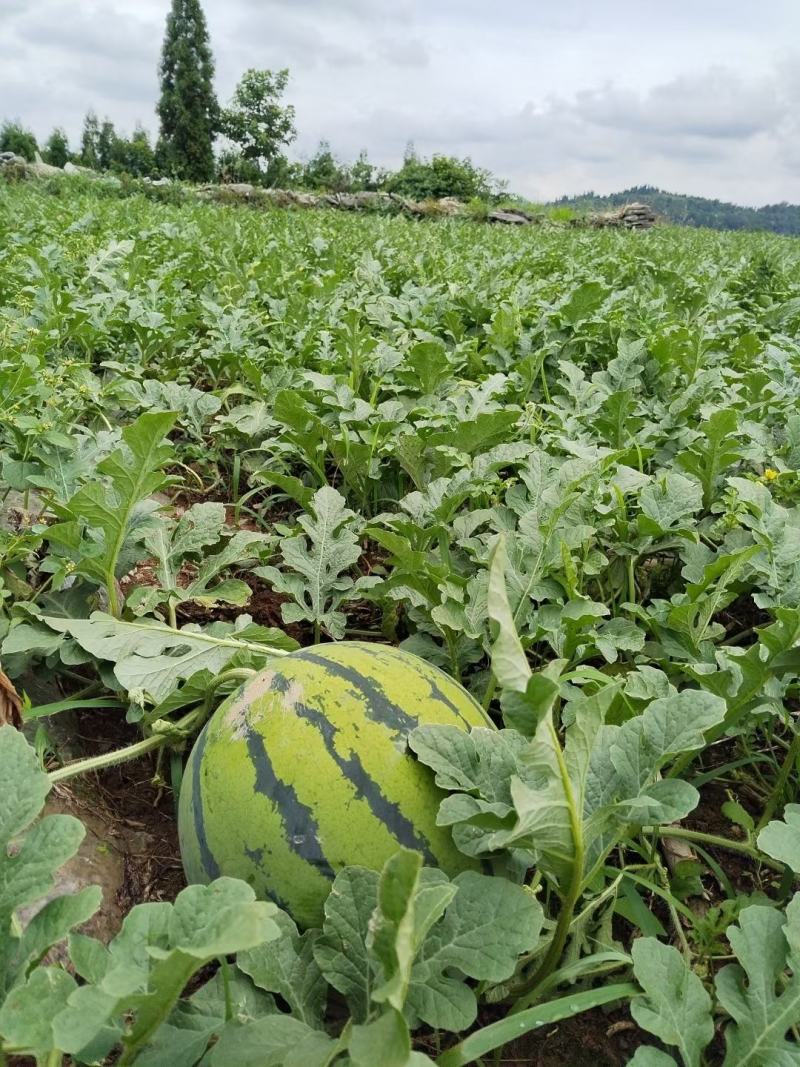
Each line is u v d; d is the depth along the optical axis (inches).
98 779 33.8
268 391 57.3
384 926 16.2
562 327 72.6
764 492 36.1
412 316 78.9
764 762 36.3
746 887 31.0
